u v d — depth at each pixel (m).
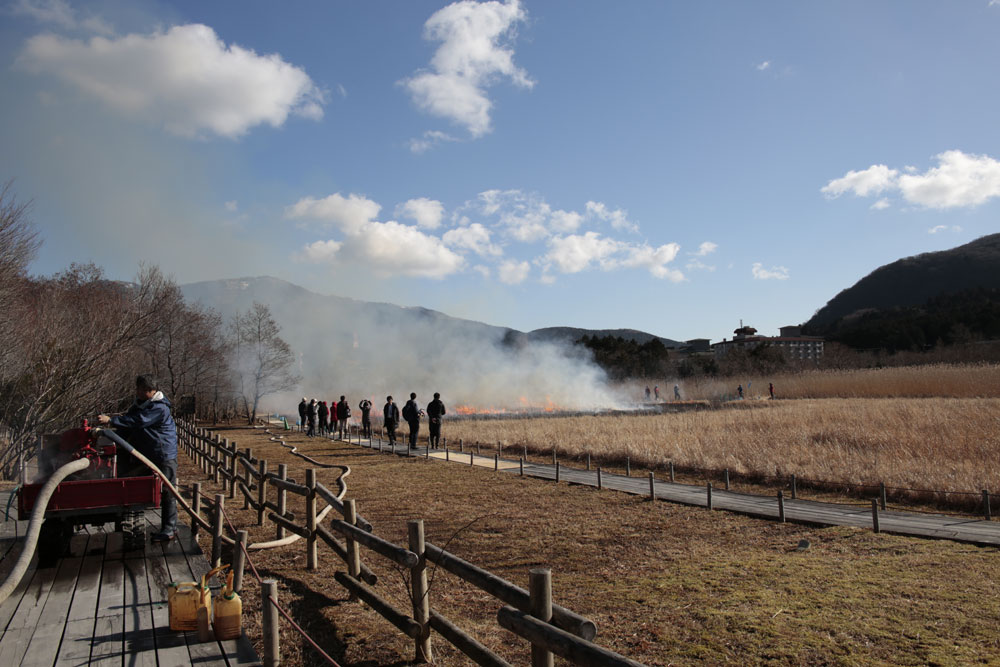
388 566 9.04
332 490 15.62
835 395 51.66
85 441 8.13
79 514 7.39
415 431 25.36
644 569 8.88
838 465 16.61
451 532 11.26
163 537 8.39
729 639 6.23
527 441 25.70
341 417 31.88
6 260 19.05
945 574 8.16
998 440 18.56
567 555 9.70
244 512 12.59
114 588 6.67
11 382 19.28
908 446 18.98
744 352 85.25
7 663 4.86
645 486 16.00
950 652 5.72
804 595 7.45
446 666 5.55
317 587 7.70
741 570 8.62
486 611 7.32
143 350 35.16
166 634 5.49
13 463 18.47
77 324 22.69
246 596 7.25
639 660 5.84
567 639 3.63
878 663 5.57
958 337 93.69
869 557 9.18
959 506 12.87
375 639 6.11
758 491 15.42
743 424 27.98
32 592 6.54
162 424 8.43
